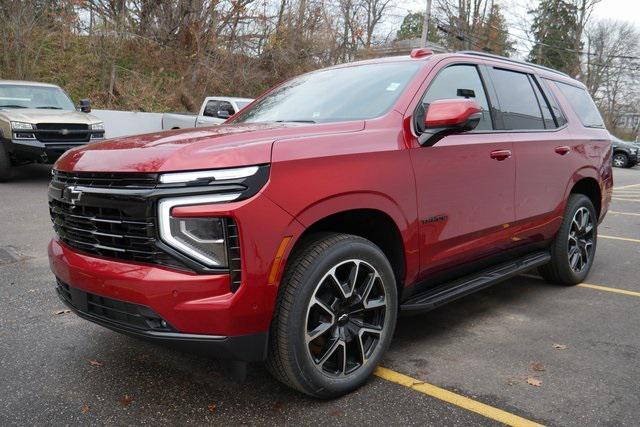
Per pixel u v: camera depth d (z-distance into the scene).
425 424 2.73
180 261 2.49
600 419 2.78
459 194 3.56
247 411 2.83
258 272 2.53
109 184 2.67
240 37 24.66
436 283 3.71
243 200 2.50
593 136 5.29
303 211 2.67
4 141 10.23
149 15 23.72
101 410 2.82
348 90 3.76
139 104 21.00
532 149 4.28
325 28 27.08
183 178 2.48
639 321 4.24
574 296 4.89
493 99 4.09
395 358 3.50
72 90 20.14
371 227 3.27
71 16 21.20
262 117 3.92
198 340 2.52
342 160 2.87
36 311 4.21
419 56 3.89
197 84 23.48
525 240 4.41
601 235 8.10
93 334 3.80
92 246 2.78
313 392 2.85
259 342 2.62
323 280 2.80
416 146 3.29
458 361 3.46
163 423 2.71
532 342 3.79
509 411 2.86
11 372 3.22
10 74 18.97
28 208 8.37
